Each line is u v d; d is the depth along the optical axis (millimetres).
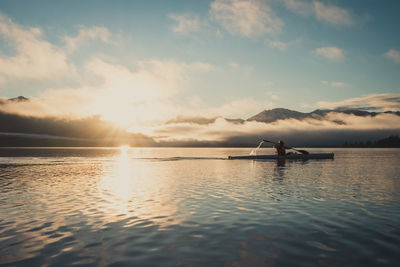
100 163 36719
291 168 27328
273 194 12688
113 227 7602
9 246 6168
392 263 5254
